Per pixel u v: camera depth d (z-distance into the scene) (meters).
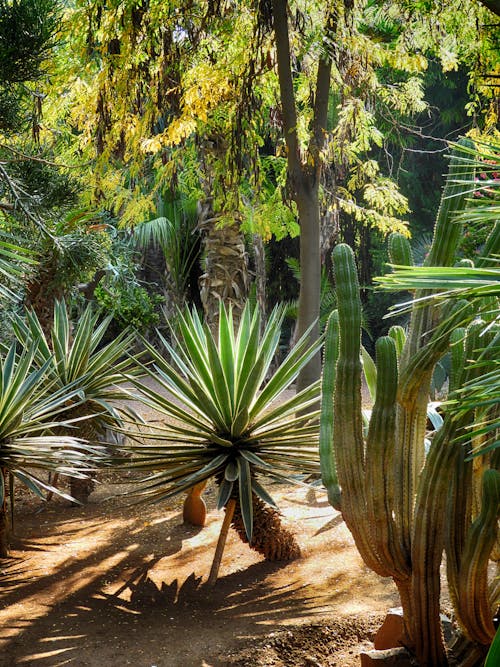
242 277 10.16
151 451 4.53
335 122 11.45
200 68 8.09
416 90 10.04
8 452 4.54
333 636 3.52
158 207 15.18
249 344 4.34
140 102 8.54
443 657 2.83
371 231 15.37
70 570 4.68
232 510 4.43
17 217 5.46
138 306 14.71
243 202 10.44
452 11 8.44
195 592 4.27
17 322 6.27
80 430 5.92
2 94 5.29
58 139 9.38
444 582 4.02
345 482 2.76
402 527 2.80
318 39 7.76
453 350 2.54
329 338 3.06
